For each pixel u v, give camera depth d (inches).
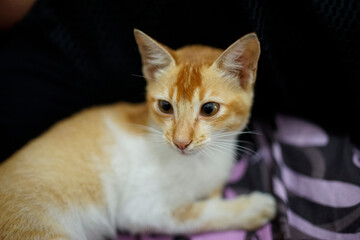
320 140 10.9
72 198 9.4
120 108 10.9
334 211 9.2
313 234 9.1
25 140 11.3
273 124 11.8
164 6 9.8
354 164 9.9
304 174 10.3
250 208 9.7
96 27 10.5
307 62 10.0
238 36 10.0
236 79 9.0
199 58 9.2
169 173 9.6
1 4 9.7
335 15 8.7
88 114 10.6
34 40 11.1
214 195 10.5
